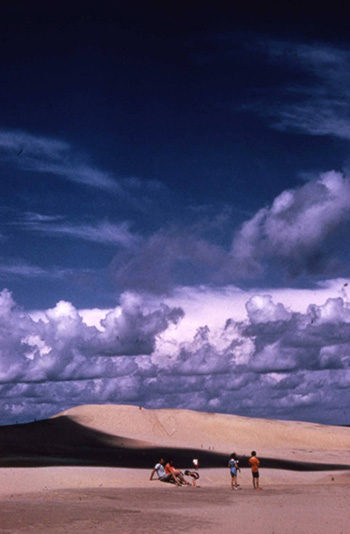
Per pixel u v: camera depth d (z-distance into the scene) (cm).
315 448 10512
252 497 3136
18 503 2622
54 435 9088
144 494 3191
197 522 2056
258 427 11750
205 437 10956
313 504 2764
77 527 1888
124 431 10606
